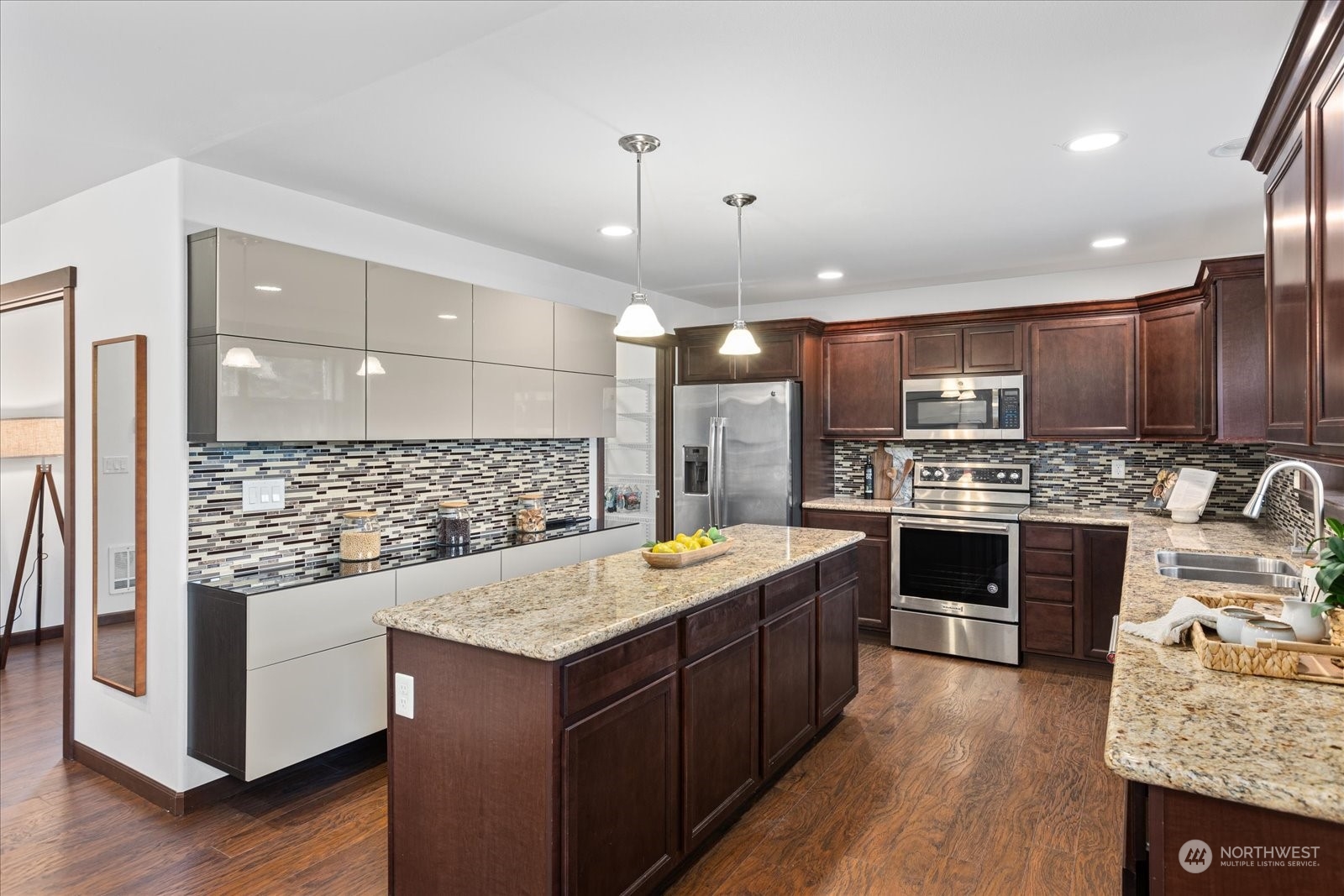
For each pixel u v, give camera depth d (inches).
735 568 111.3
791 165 112.6
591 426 178.9
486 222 141.9
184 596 111.0
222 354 106.3
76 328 125.7
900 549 188.4
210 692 108.1
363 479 138.3
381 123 97.7
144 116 95.6
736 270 184.7
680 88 88.0
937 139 103.0
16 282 136.9
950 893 90.4
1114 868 94.7
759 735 110.3
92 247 123.0
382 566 126.5
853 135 101.6
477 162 111.4
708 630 97.3
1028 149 107.0
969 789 115.6
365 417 126.5
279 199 121.4
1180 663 65.8
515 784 75.7
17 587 178.1
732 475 205.5
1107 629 167.0
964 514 181.2
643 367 243.8
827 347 213.2
